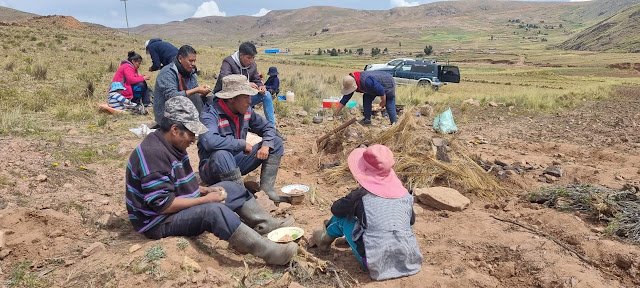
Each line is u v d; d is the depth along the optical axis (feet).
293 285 10.11
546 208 15.93
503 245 12.68
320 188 18.49
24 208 12.68
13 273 10.44
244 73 22.36
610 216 14.62
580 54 441.68
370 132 23.11
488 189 18.07
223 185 12.60
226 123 14.64
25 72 44.21
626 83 110.32
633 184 18.38
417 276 10.93
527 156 24.48
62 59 62.39
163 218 11.32
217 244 12.42
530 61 362.33
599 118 40.29
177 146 11.09
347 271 11.37
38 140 21.17
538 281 10.69
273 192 16.38
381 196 10.64
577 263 11.59
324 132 29.96
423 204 16.63
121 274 10.00
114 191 16.40
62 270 10.66
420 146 20.65
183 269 10.32
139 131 24.50
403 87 72.59
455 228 14.17
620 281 10.93
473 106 48.78
